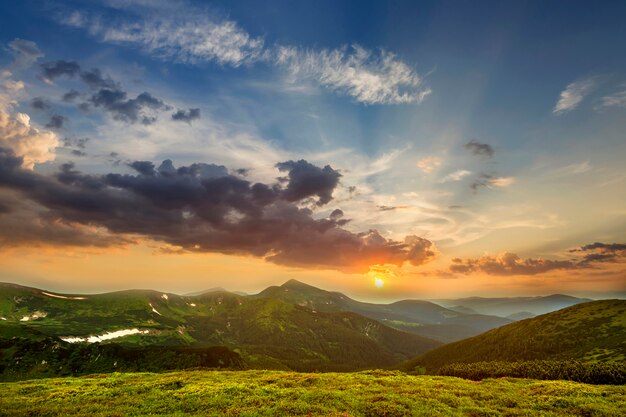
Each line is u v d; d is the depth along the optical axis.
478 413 29.88
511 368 92.75
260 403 32.47
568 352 140.62
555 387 42.19
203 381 51.19
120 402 35.66
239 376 59.34
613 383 66.38
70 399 38.25
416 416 28.27
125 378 58.66
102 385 48.81
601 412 30.38
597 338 144.75
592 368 75.44
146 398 36.75
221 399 34.53
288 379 50.34
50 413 31.78
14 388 48.62
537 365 89.75
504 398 35.97
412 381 48.19
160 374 65.12
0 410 33.06
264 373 65.38
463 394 37.97
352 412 29.22
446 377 56.34
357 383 45.56
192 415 28.75
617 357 111.75
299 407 30.30
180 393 38.41
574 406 32.66
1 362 192.38
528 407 32.62
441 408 31.20
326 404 31.86
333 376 53.00
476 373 96.88
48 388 48.09
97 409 32.66
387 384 45.09
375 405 31.55
